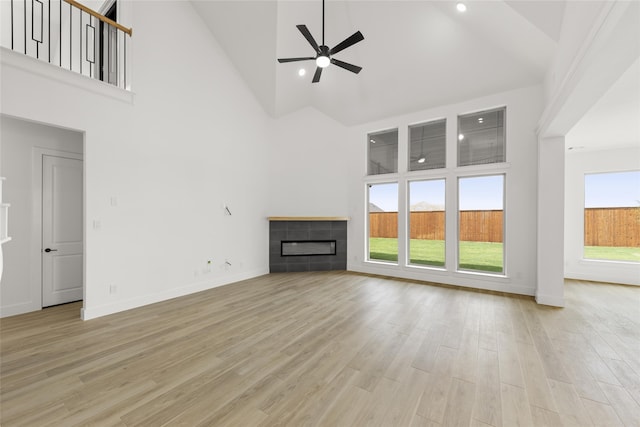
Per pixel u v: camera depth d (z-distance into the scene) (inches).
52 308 144.6
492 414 68.7
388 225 239.9
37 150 142.3
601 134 180.2
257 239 225.5
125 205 143.3
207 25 185.8
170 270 163.6
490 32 148.0
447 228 198.2
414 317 134.2
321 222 243.8
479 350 101.7
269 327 122.0
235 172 206.4
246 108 215.8
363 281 205.3
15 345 103.9
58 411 69.1
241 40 188.2
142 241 150.3
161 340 109.0
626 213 211.2
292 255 239.5
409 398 74.9
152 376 84.7
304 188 245.9
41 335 112.6
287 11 168.9
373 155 240.5
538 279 156.3
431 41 168.6
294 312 140.6
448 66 176.4
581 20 94.9
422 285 193.8
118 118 140.3
